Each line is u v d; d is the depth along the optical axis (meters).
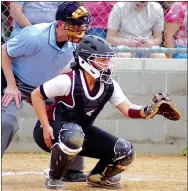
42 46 12.48
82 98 12.10
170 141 20.28
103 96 12.24
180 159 19.25
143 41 20.31
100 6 20.28
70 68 12.52
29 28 12.49
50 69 12.88
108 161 12.88
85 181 14.01
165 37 20.81
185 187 13.77
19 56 12.76
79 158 13.90
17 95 12.76
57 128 12.17
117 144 12.70
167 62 20.16
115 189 13.22
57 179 12.62
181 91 20.25
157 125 20.22
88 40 11.99
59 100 12.32
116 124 20.00
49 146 12.35
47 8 19.16
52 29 12.46
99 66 11.92
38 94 12.05
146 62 20.06
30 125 19.80
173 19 20.67
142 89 20.08
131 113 12.51
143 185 13.93
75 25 12.07
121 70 19.97
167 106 11.80
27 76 12.98
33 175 15.09
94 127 12.83
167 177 15.40
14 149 19.81
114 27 20.19
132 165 17.52
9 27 19.38
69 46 12.73
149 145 20.22
